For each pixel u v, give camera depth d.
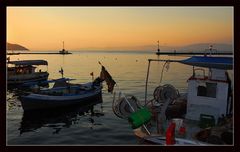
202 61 12.62
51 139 17.45
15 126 20.56
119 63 92.19
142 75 53.97
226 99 12.06
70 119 22.31
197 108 12.56
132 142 16.11
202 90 12.48
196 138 10.70
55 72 61.84
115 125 20.03
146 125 12.09
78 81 47.94
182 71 61.69
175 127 11.22
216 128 10.69
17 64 39.19
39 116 23.45
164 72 59.59
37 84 28.95
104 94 33.72
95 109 25.69
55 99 24.03
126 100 12.27
